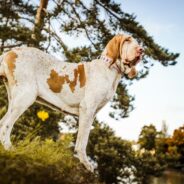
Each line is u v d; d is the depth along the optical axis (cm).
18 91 418
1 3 1217
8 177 306
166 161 1481
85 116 441
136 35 1298
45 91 439
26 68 425
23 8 1259
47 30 1262
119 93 1305
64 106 448
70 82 445
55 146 486
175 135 4659
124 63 462
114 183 1350
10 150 369
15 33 1175
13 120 412
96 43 1304
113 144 1370
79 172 404
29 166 335
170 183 2462
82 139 439
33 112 1048
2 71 434
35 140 447
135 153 1401
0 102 1016
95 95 444
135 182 1378
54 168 362
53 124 1087
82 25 1280
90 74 453
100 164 1338
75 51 1268
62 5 1284
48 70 441
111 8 1284
